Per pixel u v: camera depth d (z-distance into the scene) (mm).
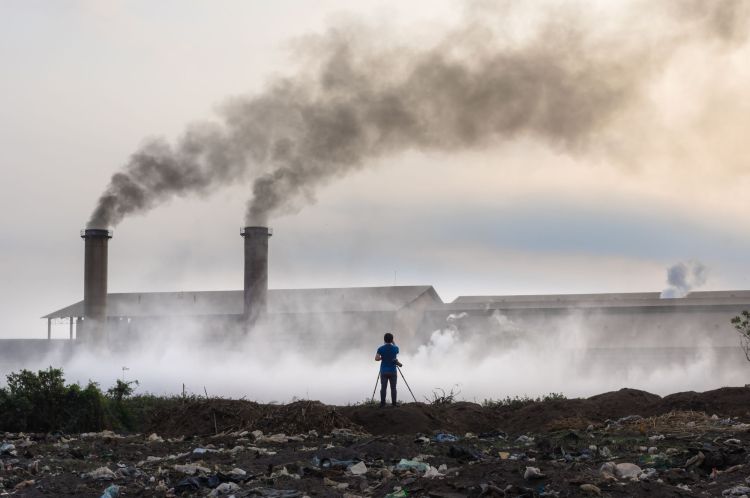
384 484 17281
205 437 27938
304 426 27828
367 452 21469
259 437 26453
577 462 18797
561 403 29609
